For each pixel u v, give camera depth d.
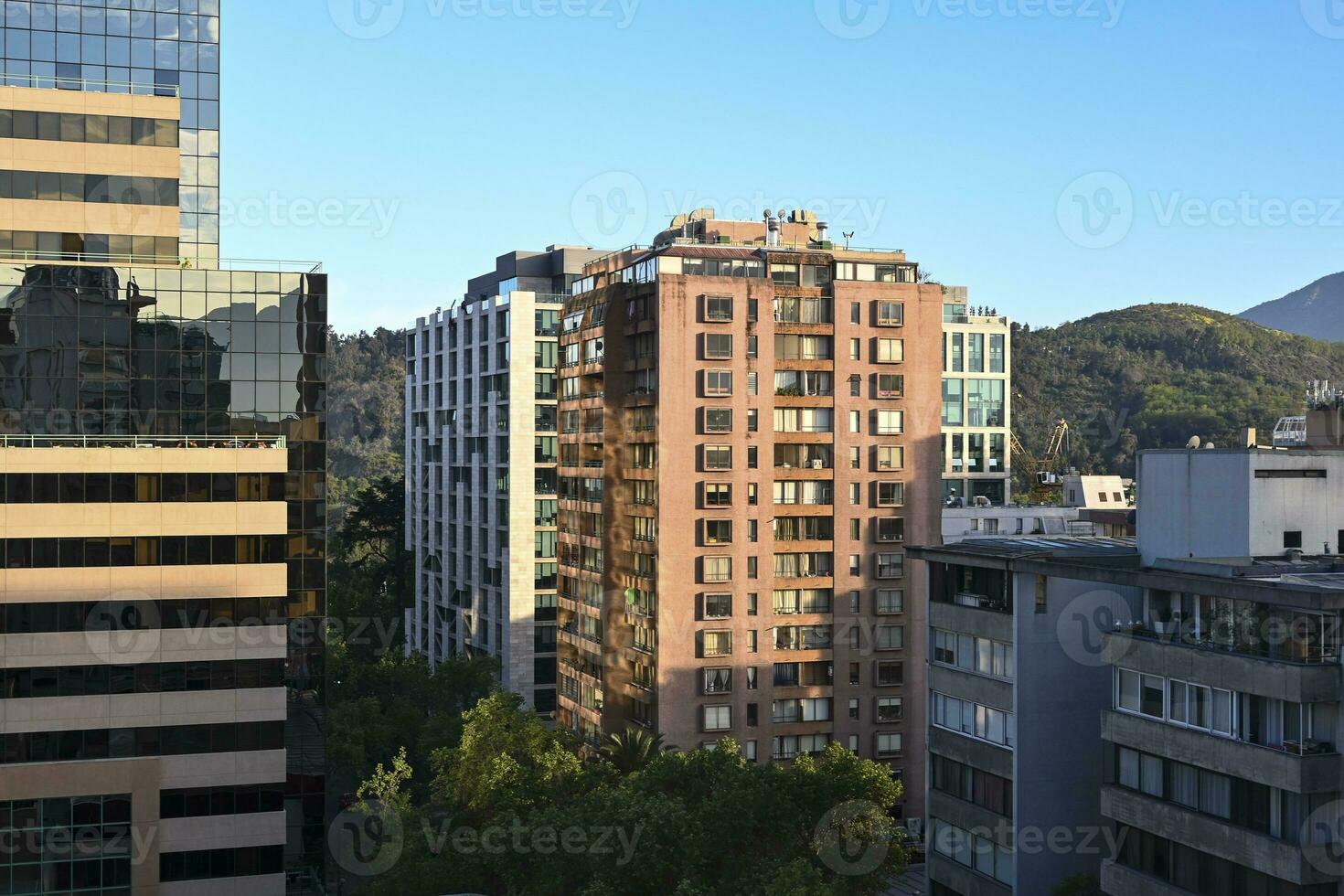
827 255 113.44
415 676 125.19
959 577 68.94
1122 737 57.44
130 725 75.50
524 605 145.12
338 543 184.12
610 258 125.50
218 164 87.69
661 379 107.62
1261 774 49.88
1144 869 56.06
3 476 73.62
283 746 77.81
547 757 85.62
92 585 74.94
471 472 158.75
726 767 73.44
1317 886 48.31
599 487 116.38
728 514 108.44
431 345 175.62
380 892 76.31
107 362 78.50
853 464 111.94
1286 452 58.50
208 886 76.56
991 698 65.00
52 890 74.00
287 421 80.62
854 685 110.38
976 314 187.12
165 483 76.12
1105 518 136.75
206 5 88.50
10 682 73.69
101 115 83.81
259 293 80.75
